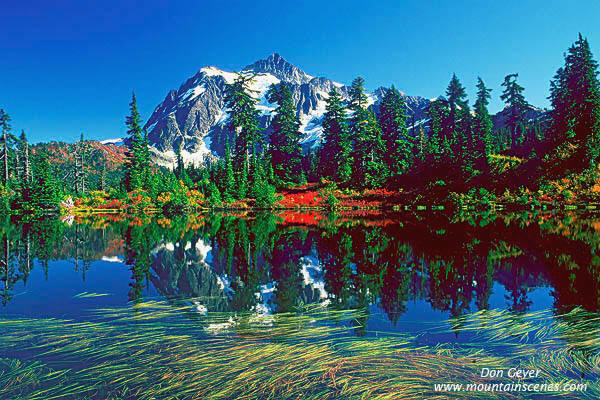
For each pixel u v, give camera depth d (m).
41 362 3.82
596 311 5.31
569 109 35.88
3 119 45.44
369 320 5.09
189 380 3.41
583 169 32.47
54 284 7.59
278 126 54.12
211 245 13.38
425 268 8.59
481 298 6.11
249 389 3.23
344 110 48.19
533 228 16.12
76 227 22.11
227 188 49.78
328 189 43.44
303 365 3.65
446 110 50.97
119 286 7.39
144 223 25.33
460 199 33.75
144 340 4.36
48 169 45.50
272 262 9.92
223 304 6.02
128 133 58.44
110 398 3.13
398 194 40.72
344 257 10.41
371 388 3.21
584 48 36.59
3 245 13.98
